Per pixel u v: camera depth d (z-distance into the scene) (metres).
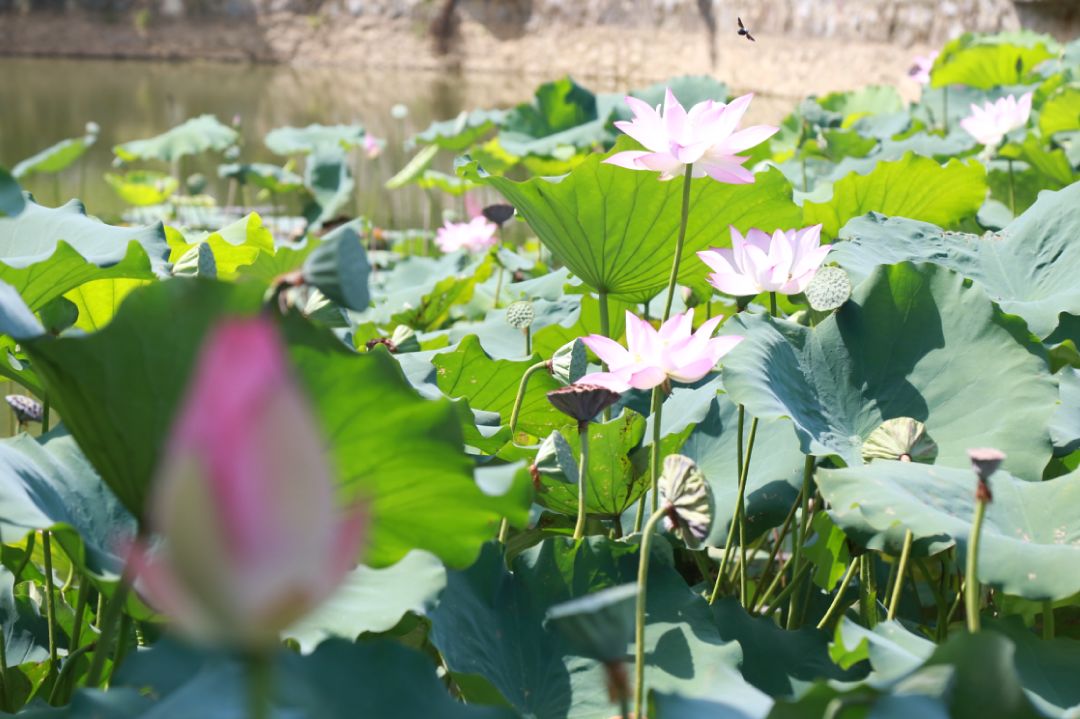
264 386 1.80
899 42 24.45
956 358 3.73
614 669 2.97
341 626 3.24
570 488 3.80
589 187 4.03
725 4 28.47
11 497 3.14
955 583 3.97
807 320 3.94
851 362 3.79
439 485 3.13
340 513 1.97
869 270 4.05
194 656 3.08
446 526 3.20
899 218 4.34
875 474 3.42
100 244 3.86
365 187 14.93
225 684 2.95
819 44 25.80
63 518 3.28
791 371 3.76
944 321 3.76
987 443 3.63
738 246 3.73
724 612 3.50
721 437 3.96
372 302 6.43
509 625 3.42
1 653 3.53
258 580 1.81
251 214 4.77
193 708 2.92
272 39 36.50
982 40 11.52
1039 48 9.80
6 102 25.64
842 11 25.47
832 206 4.81
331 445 3.09
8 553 3.77
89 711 3.04
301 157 18.58
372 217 12.87
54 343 3.04
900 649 3.24
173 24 37.12
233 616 1.84
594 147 9.83
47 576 3.54
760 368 3.67
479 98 27.55
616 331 4.64
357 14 36.56
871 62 24.62
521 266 6.73
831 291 3.77
